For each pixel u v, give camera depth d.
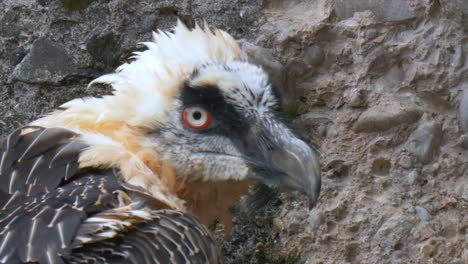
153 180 8.69
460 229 10.64
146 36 11.50
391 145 11.00
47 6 11.54
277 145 8.73
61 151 8.51
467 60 11.08
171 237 8.01
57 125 8.94
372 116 11.04
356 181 10.91
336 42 11.34
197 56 8.94
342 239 10.73
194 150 8.86
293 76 11.27
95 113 8.94
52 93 11.40
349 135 11.08
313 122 11.21
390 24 11.27
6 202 8.21
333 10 11.38
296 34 11.31
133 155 8.73
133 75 9.00
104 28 11.48
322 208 10.84
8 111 11.37
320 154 11.04
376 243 10.65
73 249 7.57
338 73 11.31
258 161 8.77
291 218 10.88
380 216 10.73
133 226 7.93
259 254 10.86
